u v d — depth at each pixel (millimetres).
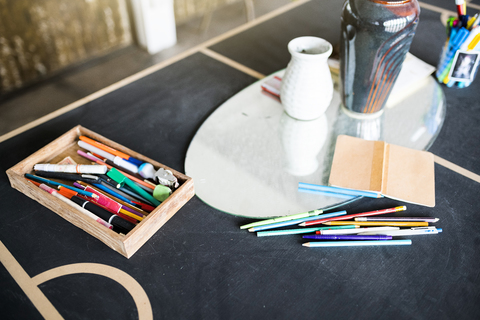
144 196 712
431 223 692
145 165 741
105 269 628
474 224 691
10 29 1885
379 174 745
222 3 2752
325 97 828
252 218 699
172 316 571
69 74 2121
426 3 1354
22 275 623
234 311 576
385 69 808
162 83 1033
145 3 2068
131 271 625
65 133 807
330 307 580
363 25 746
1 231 681
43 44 2033
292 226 690
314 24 1277
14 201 731
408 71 1016
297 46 814
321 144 834
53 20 2004
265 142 843
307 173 770
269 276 617
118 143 854
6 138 864
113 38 2281
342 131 869
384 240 661
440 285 607
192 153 817
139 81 1041
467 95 980
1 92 1989
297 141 842
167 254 647
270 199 722
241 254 646
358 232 674
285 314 572
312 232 682
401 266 631
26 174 744
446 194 738
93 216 655
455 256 645
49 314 577
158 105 960
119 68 2162
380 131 870
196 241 664
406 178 752
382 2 736
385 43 759
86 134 819
